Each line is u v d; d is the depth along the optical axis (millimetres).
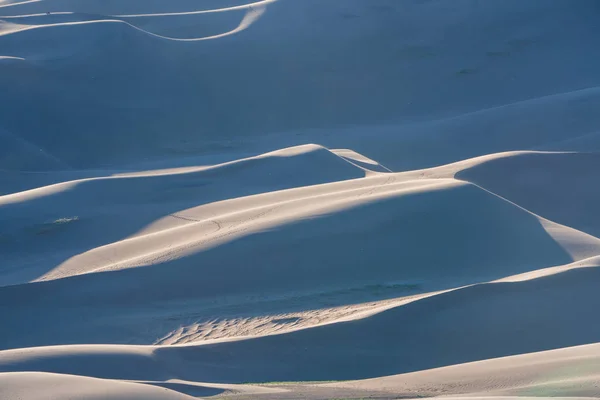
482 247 47562
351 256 46219
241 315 41656
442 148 95562
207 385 28906
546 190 67188
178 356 33656
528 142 94875
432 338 37031
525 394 26109
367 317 37406
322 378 34656
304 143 99500
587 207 66938
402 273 45438
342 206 49781
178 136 100688
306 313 41062
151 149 96938
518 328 38062
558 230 50875
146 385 23344
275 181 63938
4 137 85938
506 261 46938
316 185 58062
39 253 51438
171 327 41094
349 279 44938
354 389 28891
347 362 35500
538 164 69000
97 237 53562
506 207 51062
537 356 30750
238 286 44719
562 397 23906
